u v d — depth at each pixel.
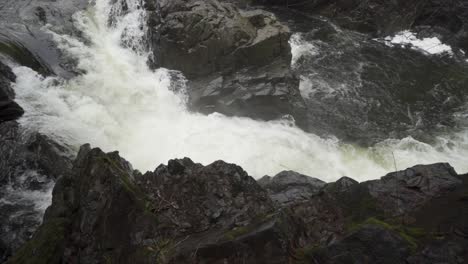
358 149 12.02
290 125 12.39
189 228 5.82
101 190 6.30
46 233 6.25
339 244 4.90
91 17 14.45
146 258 5.41
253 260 5.09
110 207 6.02
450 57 17.62
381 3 18.38
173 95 12.77
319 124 12.78
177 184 6.54
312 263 4.94
